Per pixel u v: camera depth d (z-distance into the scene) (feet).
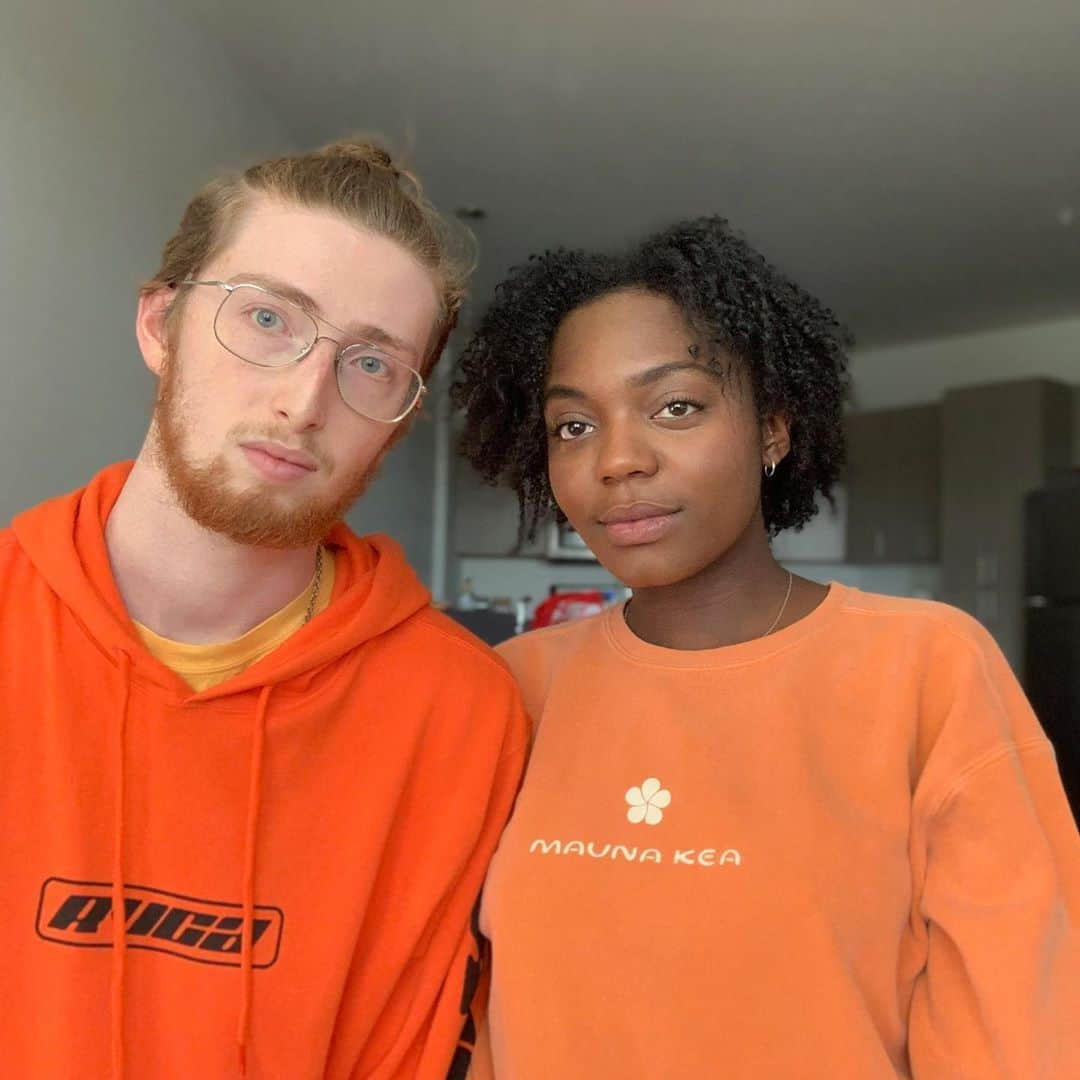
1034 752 2.75
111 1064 2.51
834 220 11.46
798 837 2.62
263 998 2.68
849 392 3.61
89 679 2.73
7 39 5.38
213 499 2.69
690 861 2.67
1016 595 14.20
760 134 9.46
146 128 6.91
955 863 2.60
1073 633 11.87
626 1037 2.56
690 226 3.19
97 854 2.62
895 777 2.66
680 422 2.90
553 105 8.99
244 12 7.68
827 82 8.55
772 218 11.42
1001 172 10.20
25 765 2.63
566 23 7.79
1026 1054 2.39
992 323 15.49
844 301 14.49
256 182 2.91
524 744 3.16
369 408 2.87
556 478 3.09
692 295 2.90
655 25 7.78
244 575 2.88
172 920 2.65
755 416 3.07
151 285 3.01
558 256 3.37
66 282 5.92
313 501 2.78
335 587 3.14
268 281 2.74
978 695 2.69
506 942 2.76
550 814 2.90
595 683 3.13
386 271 2.85
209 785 2.75
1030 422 14.35
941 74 8.41
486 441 3.65
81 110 6.10
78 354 6.05
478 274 12.97
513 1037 2.67
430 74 8.50
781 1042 2.46
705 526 2.90
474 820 3.00
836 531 16.92
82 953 2.53
